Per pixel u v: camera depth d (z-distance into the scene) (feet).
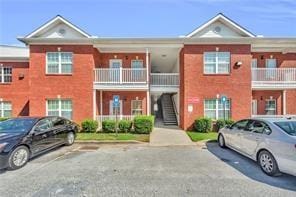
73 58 57.77
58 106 58.03
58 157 31.14
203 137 45.32
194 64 56.90
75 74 57.77
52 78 57.77
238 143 30.55
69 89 57.67
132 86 58.49
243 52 56.85
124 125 51.52
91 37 56.75
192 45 57.11
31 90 57.62
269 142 23.25
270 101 64.75
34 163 28.02
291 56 64.69
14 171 24.84
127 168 25.44
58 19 57.00
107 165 26.76
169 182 20.74
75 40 57.06
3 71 69.67
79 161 28.81
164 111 71.46
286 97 64.28
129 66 65.87
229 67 56.75
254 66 64.44
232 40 56.29
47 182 20.97
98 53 63.67
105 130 52.03
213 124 54.49
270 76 58.65
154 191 18.54
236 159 29.60
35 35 57.36
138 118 50.90
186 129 56.13
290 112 64.08
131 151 35.01
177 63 69.82
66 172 24.04
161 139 44.21
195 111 56.49
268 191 18.67
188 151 34.81
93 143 41.63
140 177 22.20
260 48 62.34
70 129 39.75
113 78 58.65
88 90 57.62
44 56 57.82
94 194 18.01
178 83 63.57
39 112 57.47
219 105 56.85
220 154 32.55
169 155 32.04
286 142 21.33
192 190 18.78
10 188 19.52
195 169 25.00
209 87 56.70
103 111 65.51
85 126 52.13
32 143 28.58
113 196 17.57
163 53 66.03
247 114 56.18
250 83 56.59
